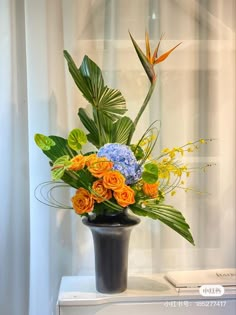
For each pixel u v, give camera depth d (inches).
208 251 55.6
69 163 38.8
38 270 52.7
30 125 52.4
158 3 53.6
